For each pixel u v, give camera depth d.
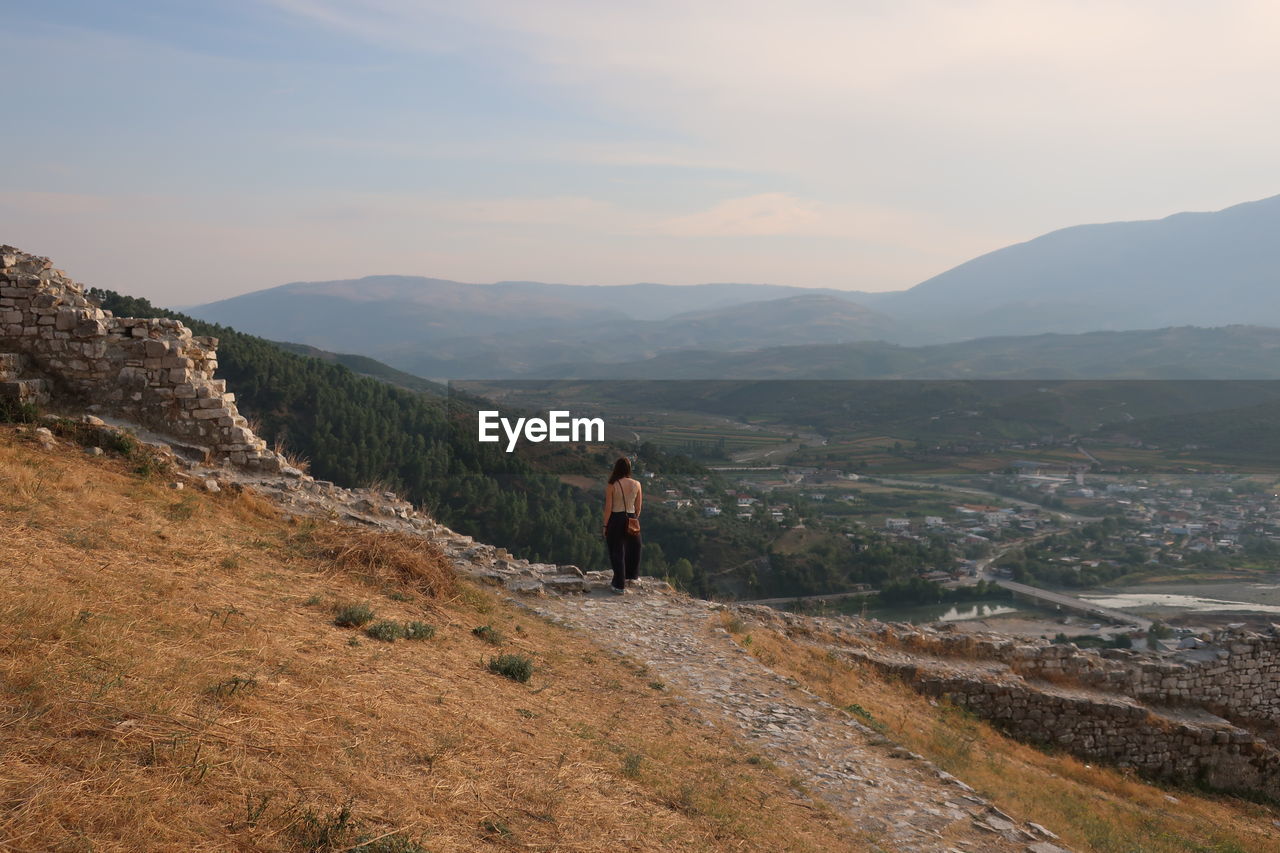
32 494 7.48
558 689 7.41
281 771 3.64
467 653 7.40
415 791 3.97
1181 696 15.96
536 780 4.77
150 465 10.53
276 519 10.54
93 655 4.18
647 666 9.55
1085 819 9.56
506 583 12.33
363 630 6.82
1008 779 10.40
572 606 12.12
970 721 13.36
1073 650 15.66
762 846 5.10
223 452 12.60
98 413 12.13
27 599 4.59
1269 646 16.31
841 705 10.43
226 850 2.90
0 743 3.09
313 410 45.28
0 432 10.06
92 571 5.80
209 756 3.50
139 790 3.06
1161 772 14.70
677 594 13.95
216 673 4.54
